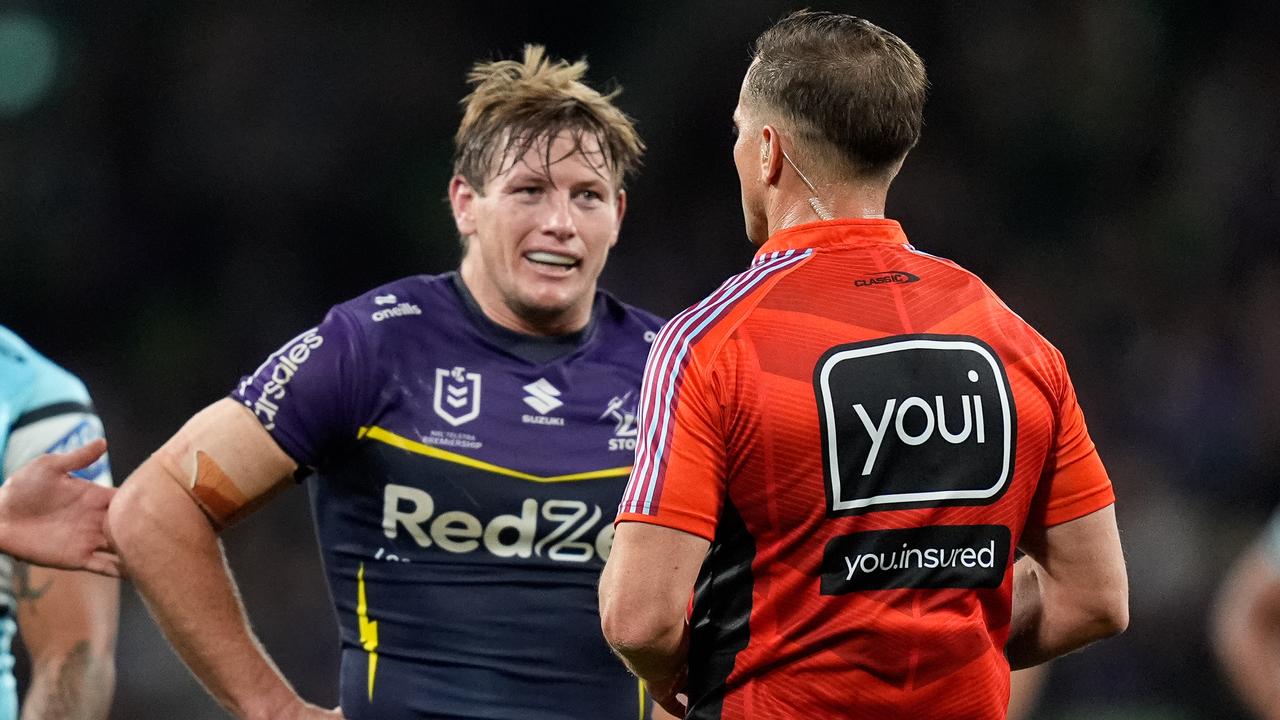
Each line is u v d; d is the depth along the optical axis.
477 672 11.27
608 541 11.50
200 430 11.09
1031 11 53.50
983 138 53.53
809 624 8.70
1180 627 39.91
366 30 53.41
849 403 8.62
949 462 8.73
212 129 52.56
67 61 52.19
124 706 36.12
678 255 52.47
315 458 11.23
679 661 9.03
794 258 9.10
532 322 11.72
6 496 11.09
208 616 11.05
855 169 9.20
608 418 11.66
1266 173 52.28
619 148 11.89
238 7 53.03
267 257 52.69
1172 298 50.66
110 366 50.84
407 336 11.48
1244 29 53.56
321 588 40.19
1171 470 46.25
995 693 9.01
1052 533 9.45
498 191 11.52
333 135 53.16
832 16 9.41
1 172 51.56
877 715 8.71
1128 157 53.41
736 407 8.64
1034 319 50.50
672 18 53.59
